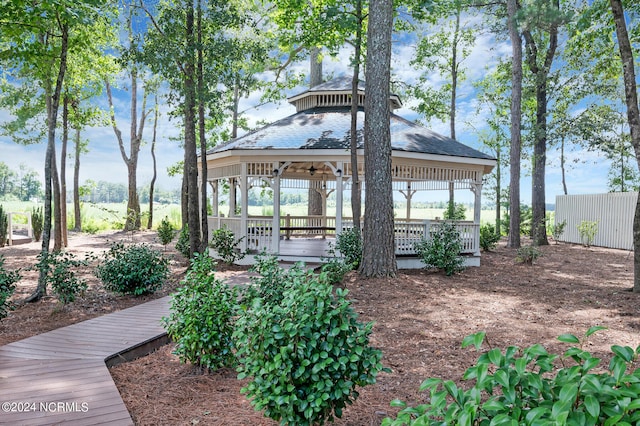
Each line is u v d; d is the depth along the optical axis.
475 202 13.09
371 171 9.83
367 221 9.96
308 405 2.97
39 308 7.22
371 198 9.86
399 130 14.01
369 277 9.83
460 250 11.77
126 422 3.43
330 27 13.27
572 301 8.15
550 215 26.11
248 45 11.37
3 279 6.28
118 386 4.33
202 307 4.58
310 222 19.34
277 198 12.23
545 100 19.22
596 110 19.14
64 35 7.79
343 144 12.12
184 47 10.12
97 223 25.98
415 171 12.54
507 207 26.72
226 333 4.63
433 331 6.25
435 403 1.79
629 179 25.52
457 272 11.34
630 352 1.76
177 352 4.71
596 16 9.76
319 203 21.05
